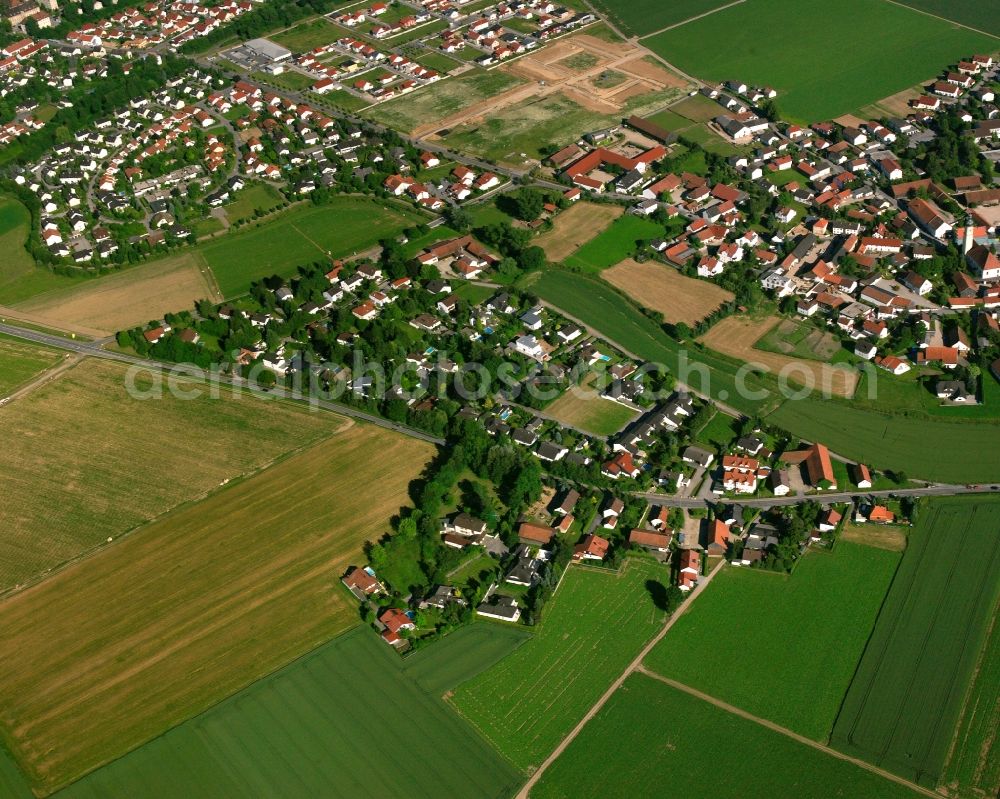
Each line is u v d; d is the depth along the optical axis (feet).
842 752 617.21
